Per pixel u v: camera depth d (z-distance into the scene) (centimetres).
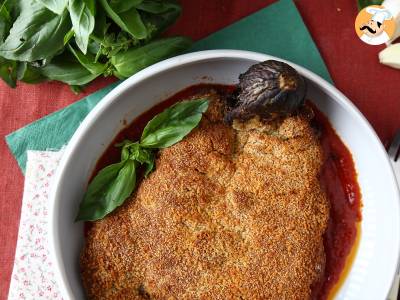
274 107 30
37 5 30
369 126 31
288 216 31
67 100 36
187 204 31
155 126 31
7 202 36
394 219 31
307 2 36
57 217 31
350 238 34
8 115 36
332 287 34
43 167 35
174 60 31
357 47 35
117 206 31
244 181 31
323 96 33
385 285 31
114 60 32
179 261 30
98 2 29
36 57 31
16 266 35
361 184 34
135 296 31
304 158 31
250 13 36
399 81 35
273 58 32
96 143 33
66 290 30
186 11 36
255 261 30
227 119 32
